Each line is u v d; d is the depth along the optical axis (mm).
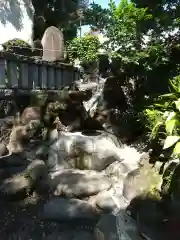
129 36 8070
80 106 8523
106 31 9156
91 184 5328
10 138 7590
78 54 12180
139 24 7895
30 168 5723
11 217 4395
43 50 9023
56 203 4801
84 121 8258
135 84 8156
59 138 7148
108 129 8008
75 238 3842
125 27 8078
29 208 4664
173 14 7820
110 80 8633
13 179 5414
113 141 7074
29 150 7082
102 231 3975
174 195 3709
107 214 4410
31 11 11297
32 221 4273
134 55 7672
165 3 8016
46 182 5426
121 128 7711
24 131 7629
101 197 4781
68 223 4238
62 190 5156
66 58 9969
